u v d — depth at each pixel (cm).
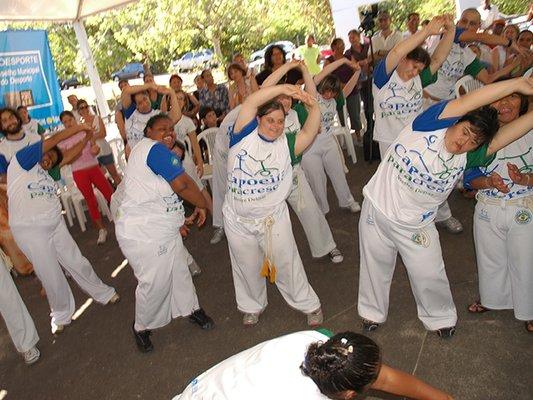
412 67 361
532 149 250
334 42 696
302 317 358
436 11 1856
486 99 230
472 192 481
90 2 762
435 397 159
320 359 134
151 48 2102
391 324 325
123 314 416
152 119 321
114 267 517
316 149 463
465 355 284
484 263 292
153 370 337
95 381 339
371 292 309
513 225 265
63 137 357
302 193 396
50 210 368
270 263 315
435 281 280
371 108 631
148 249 316
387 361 294
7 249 534
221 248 504
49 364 370
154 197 312
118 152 713
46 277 378
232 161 290
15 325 364
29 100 806
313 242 412
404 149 252
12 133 409
